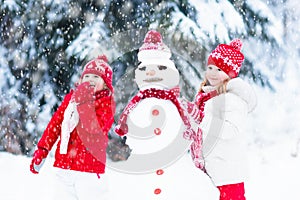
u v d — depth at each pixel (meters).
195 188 3.54
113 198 3.64
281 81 10.15
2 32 8.54
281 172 6.91
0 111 8.53
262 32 8.99
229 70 4.33
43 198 5.05
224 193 4.10
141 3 8.22
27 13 8.45
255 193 5.52
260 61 9.14
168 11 7.96
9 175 6.13
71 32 8.34
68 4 8.34
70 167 3.74
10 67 8.55
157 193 3.47
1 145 8.55
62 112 3.93
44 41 8.37
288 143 9.53
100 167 3.79
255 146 9.66
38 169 3.91
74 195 3.80
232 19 8.33
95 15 8.27
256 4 8.89
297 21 10.66
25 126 8.45
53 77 8.40
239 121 3.99
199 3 8.17
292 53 10.34
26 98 8.50
